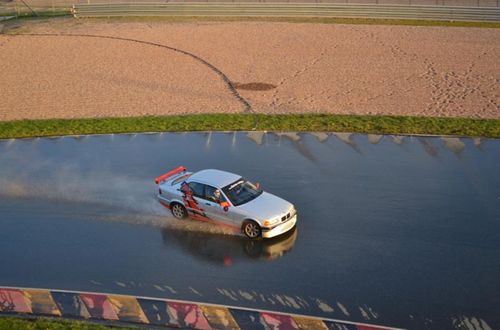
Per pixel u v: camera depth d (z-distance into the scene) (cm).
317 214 1717
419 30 4250
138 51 3822
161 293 1366
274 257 1505
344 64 3450
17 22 4800
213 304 1317
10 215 1755
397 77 3186
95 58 3688
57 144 2334
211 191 1661
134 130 2453
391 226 1639
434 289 1356
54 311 1311
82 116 2659
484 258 1477
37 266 1492
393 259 1480
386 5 4550
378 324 1238
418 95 2884
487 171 1988
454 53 3631
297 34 4188
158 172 2044
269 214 1573
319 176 1970
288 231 1630
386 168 2027
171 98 2898
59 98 2944
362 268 1445
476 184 1892
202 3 4859
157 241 1602
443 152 2159
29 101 2912
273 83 3116
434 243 1550
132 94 2978
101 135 2412
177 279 1420
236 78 3212
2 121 2616
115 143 2325
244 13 4747
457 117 2539
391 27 4356
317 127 2441
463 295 1334
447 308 1290
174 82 3164
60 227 1684
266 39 4056
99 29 4472
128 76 3297
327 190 1867
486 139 2272
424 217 1684
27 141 2377
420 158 2111
